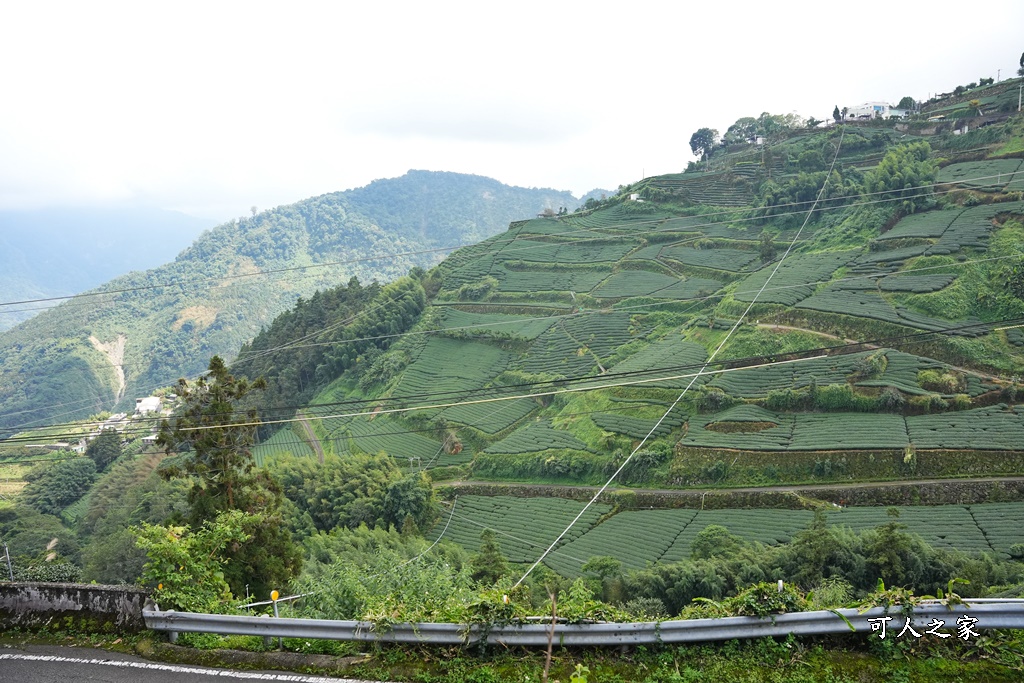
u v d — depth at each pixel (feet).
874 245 310.65
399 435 292.61
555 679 36.99
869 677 34.91
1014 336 229.04
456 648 40.27
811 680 34.81
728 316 288.30
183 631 44.21
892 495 179.73
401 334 380.78
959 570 128.77
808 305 269.85
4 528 273.54
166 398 492.13
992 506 168.45
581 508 213.25
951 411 205.16
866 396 215.51
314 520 229.66
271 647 43.47
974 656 36.01
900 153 378.12
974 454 183.52
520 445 254.27
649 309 333.01
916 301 257.14
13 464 374.84
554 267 404.57
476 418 288.92
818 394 221.46
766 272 320.50
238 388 109.40
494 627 39.83
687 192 455.63
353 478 236.02
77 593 47.85
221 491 104.22
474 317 376.89
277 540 95.86
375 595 63.16
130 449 351.25
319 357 382.22
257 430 345.72
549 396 289.74
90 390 640.99
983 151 373.20
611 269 385.09
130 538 197.88
